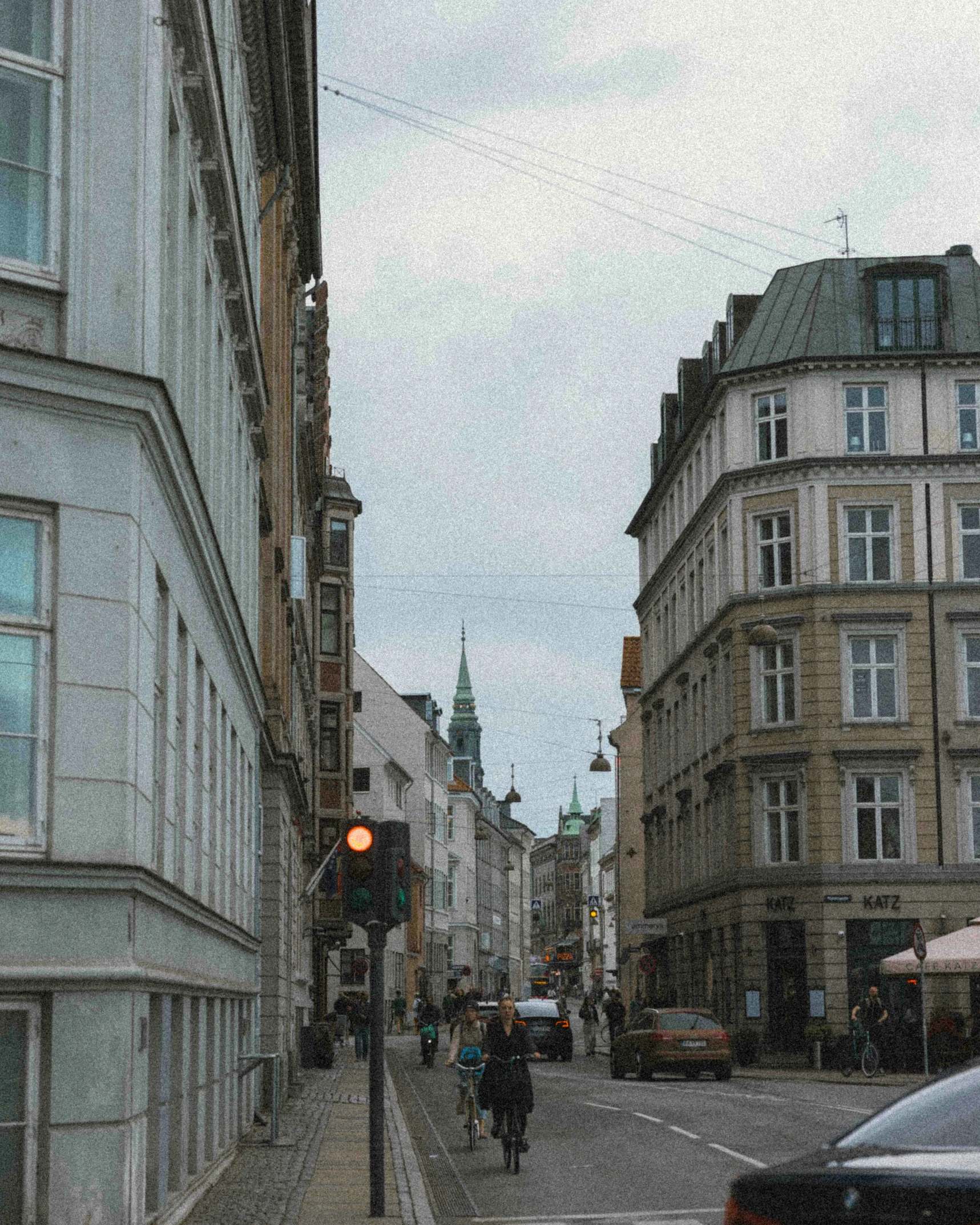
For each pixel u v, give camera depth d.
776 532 47.50
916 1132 6.55
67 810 10.49
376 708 98.69
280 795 29.59
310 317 53.38
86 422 10.91
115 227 11.28
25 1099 10.19
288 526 37.84
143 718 11.30
